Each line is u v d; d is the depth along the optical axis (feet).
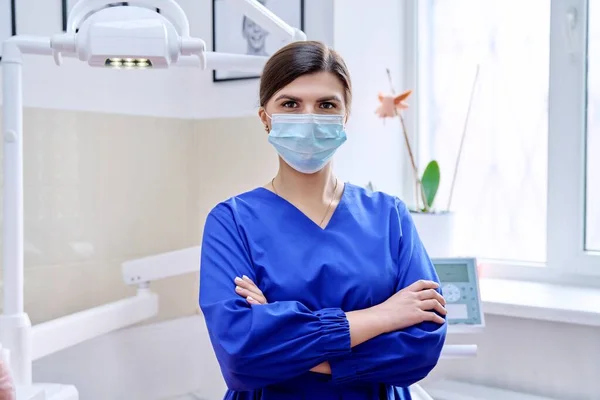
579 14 6.46
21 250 4.79
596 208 6.57
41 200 6.30
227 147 7.47
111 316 5.86
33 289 6.26
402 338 3.54
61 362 6.12
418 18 7.52
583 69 6.48
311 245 3.80
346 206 4.03
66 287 6.54
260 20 5.12
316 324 3.44
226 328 3.47
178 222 7.68
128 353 6.63
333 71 3.81
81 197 6.65
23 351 4.75
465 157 7.36
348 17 6.73
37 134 6.25
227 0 5.06
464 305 4.89
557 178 6.68
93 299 6.79
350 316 3.55
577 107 6.52
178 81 7.62
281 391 3.68
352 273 3.73
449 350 4.85
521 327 6.04
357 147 6.98
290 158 3.85
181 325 7.08
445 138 7.50
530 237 7.02
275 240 3.81
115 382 6.52
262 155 7.13
